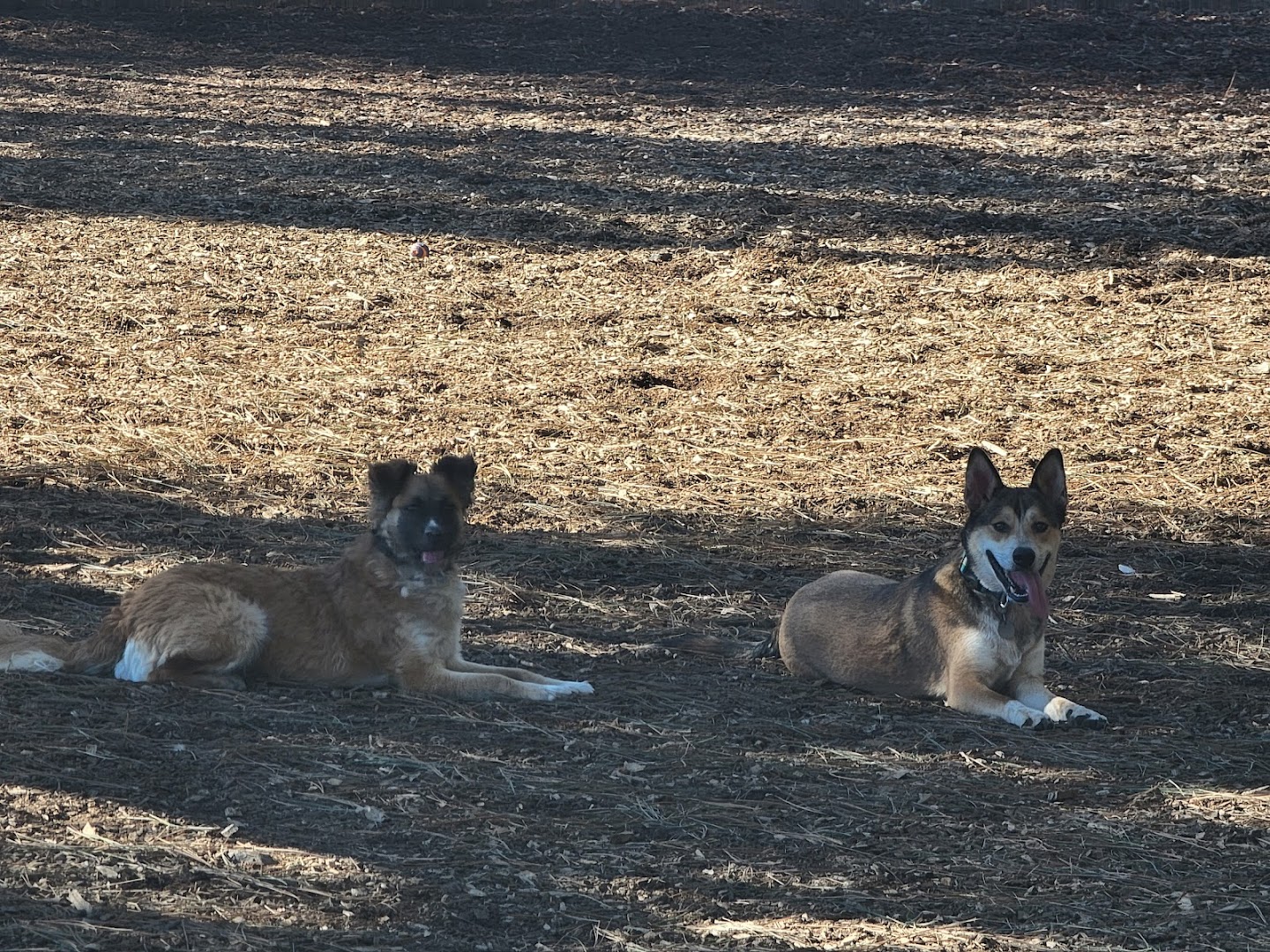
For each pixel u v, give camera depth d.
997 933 6.73
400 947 6.40
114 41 38.50
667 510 13.65
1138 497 14.23
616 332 19.39
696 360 18.42
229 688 9.35
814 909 6.91
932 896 7.07
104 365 17.61
